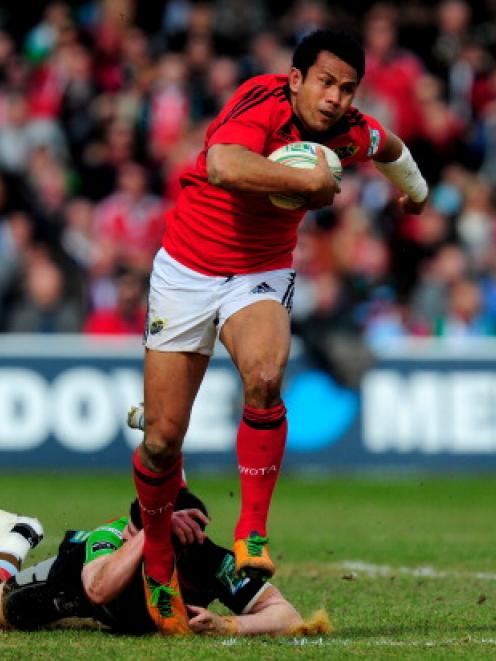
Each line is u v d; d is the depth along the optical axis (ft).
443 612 79.36
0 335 175.63
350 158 72.13
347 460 172.24
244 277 68.18
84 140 215.51
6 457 167.12
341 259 190.29
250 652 63.36
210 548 70.69
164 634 68.28
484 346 173.06
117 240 199.11
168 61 221.25
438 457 171.94
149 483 66.95
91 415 168.14
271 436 66.08
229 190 65.16
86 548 68.90
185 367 68.80
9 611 69.05
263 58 222.69
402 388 172.24
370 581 92.68
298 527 125.29
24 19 241.35
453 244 206.69
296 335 172.65
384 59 223.10
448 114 223.30
